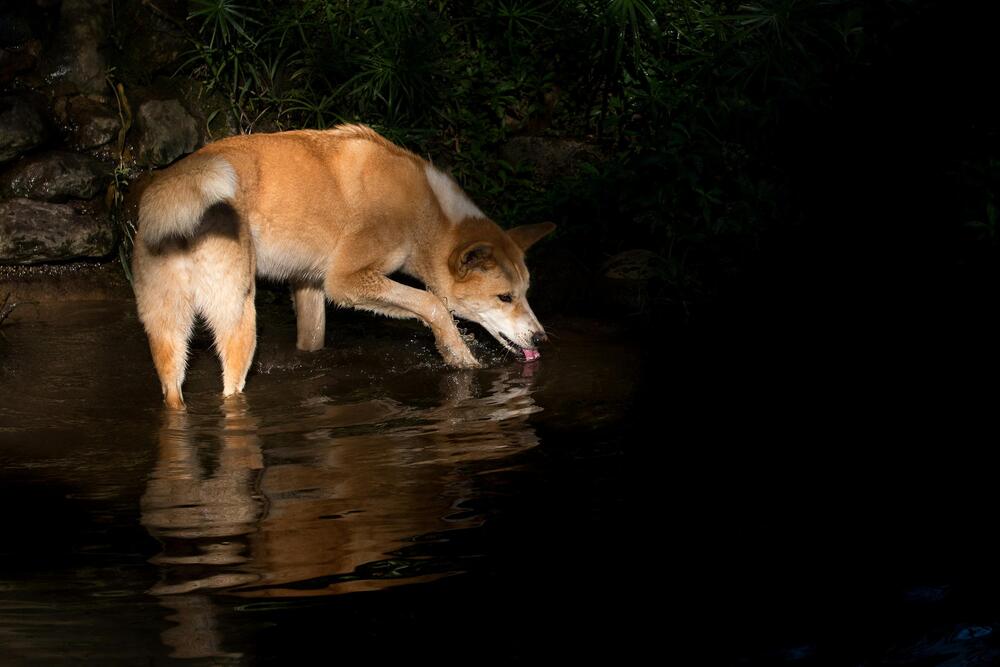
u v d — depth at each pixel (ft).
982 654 8.03
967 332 17.16
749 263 20.98
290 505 10.78
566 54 26.78
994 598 8.79
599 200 23.40
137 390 15.70
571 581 9.03
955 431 13.03
